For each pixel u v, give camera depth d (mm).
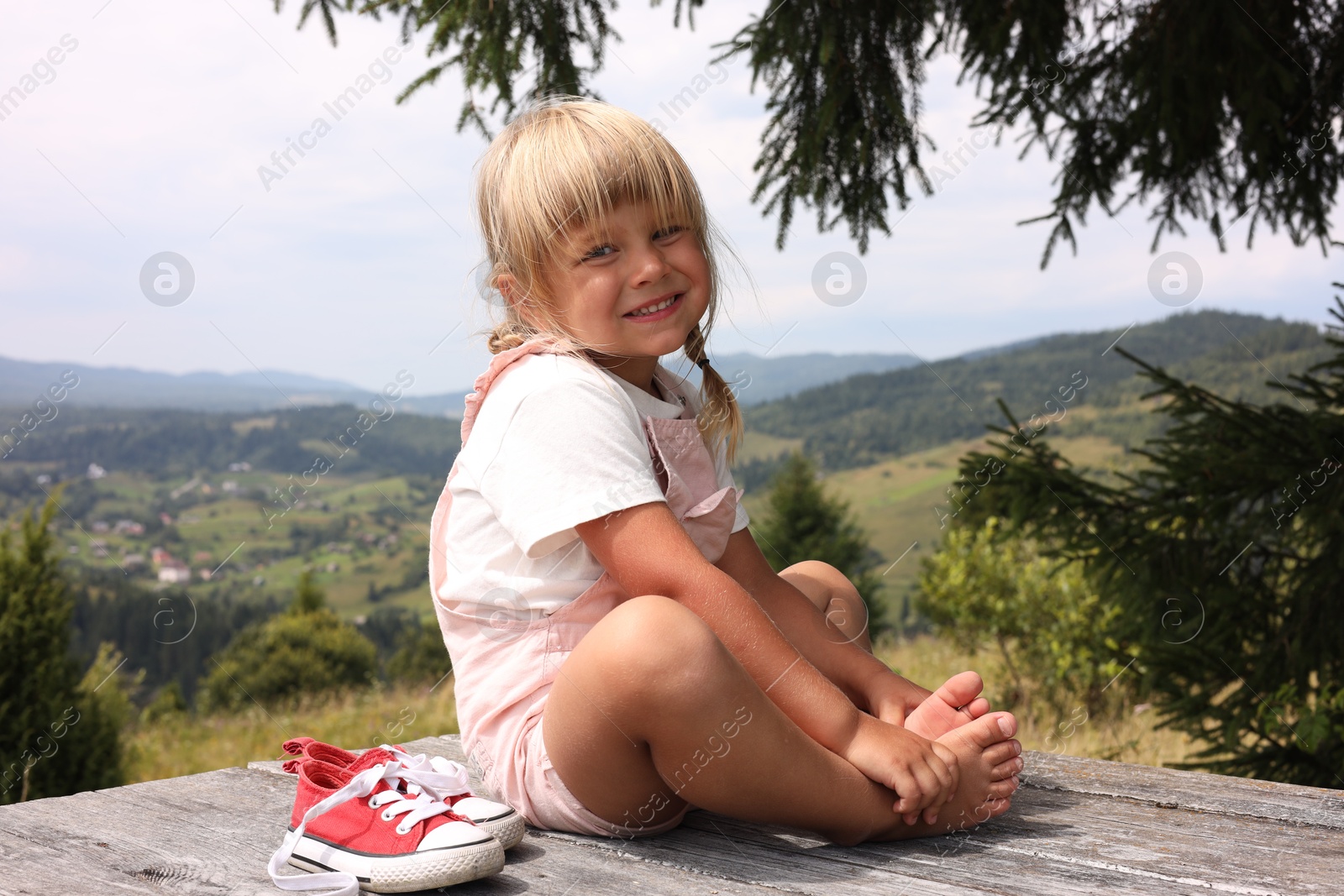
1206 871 991
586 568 1188
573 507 1110
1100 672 4805
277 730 7168
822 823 1054
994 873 992
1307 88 2697
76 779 4090
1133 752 3822
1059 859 1037
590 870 1021
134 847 1110
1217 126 2734
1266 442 2477
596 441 1142
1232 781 1364
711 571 1106
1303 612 2439
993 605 5430
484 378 1263
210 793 1353
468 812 1055
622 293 1247
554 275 1266
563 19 2660
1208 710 2578
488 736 1212
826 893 941
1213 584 2564
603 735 1027
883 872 1001
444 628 1283
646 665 976
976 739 1123
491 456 1177
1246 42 2484
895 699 1331
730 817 1213
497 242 1332
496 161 1333
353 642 9500
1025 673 5500
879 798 1063
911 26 2736
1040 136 2871
